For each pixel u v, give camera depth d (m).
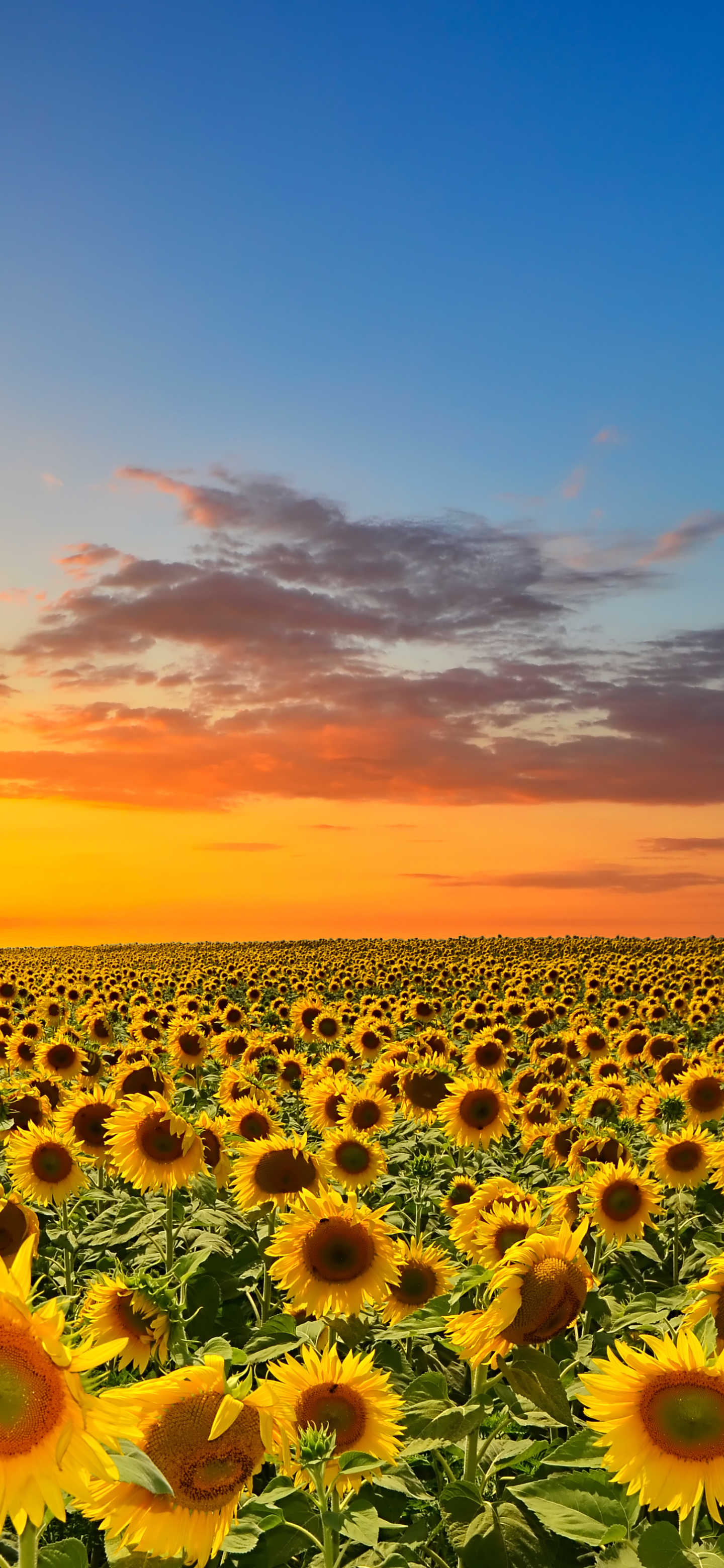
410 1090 15.09
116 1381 6.18
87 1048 19.28
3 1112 12.48
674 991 32.22
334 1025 23.67
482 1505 5.40
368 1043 21.05
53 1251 10.66
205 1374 4.16
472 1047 18.08
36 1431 3.10
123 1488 4.07
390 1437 4.92
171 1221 9.64
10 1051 19.28
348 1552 5.23
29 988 34.69
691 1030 26.41
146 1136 9.56
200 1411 4.13
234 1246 10.14
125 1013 29.92
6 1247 8.34
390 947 75.56
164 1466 4.02
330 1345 6.69
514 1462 6.03
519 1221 6.28
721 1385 4.37
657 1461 4.32
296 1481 4.84
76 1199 11.62
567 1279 5.21
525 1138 13.88
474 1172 12.69
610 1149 11.80
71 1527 6.22
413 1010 26.86
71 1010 32.38
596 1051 21.00
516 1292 5.12
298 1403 4.92
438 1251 7.83
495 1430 5.90
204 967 49.28
